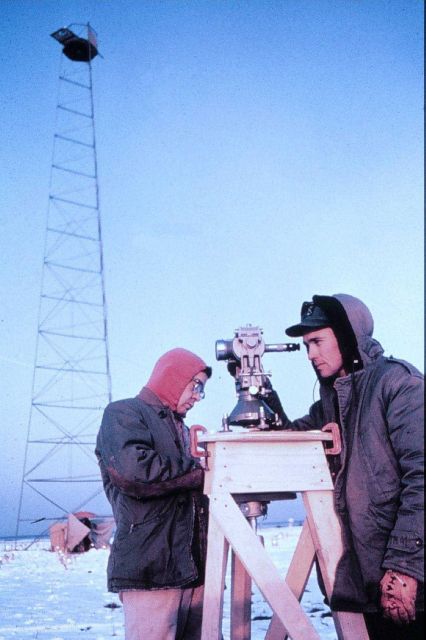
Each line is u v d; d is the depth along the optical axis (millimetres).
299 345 2523
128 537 2785
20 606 7484
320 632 4980
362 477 2211
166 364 3154
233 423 2410
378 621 2299
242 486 2172
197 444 2350
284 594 2061
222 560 2172
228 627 5312
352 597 2131
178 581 2742
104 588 9594
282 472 2205
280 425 2500
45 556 19672
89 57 30281
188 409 3207
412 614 1963
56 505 27891
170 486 2740
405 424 2135
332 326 2469
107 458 2826
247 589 2580
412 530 1989
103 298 29422
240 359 2457
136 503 2814
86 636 5270
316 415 2861
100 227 29875
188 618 2994
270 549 16672
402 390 2191
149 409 3045
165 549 2762
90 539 21000
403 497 2062
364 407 2291
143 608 2742
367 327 2480
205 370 3230
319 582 2520
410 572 1961
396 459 2217
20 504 27734
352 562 2174
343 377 2381
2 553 22406
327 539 2197
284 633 2410
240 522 2133
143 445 2816
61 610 7062
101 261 29406
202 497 2967
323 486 2229
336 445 2299
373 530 2162
